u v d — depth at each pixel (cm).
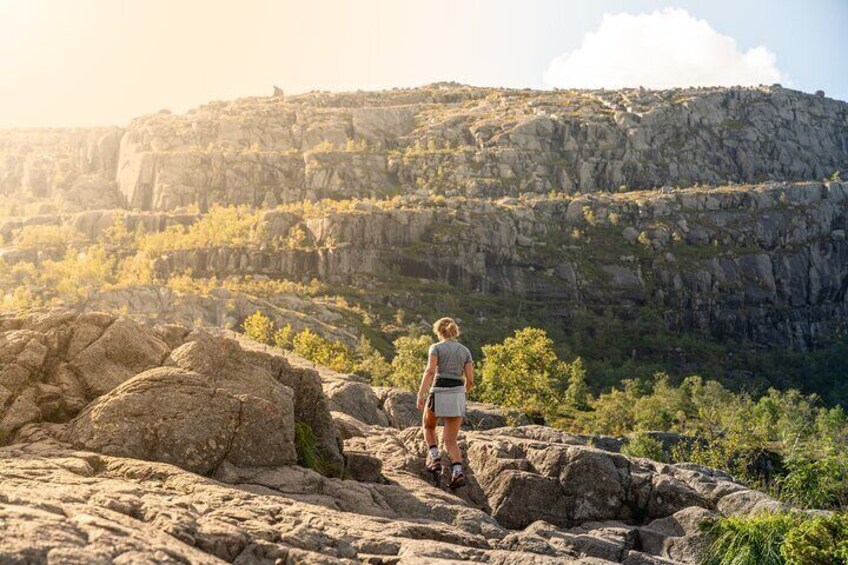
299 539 661
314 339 9562
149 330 1210
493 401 8650
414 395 2258
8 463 793
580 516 1266
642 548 1174
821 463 1967
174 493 759
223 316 18600
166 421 943
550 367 8962
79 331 1127
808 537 998
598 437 5584
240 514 703
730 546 1073
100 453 906
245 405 989
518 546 805
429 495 1084
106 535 518
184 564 522
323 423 1205
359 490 994
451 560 657
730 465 4900
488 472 1321
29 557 460
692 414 13962
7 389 1009
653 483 1302
